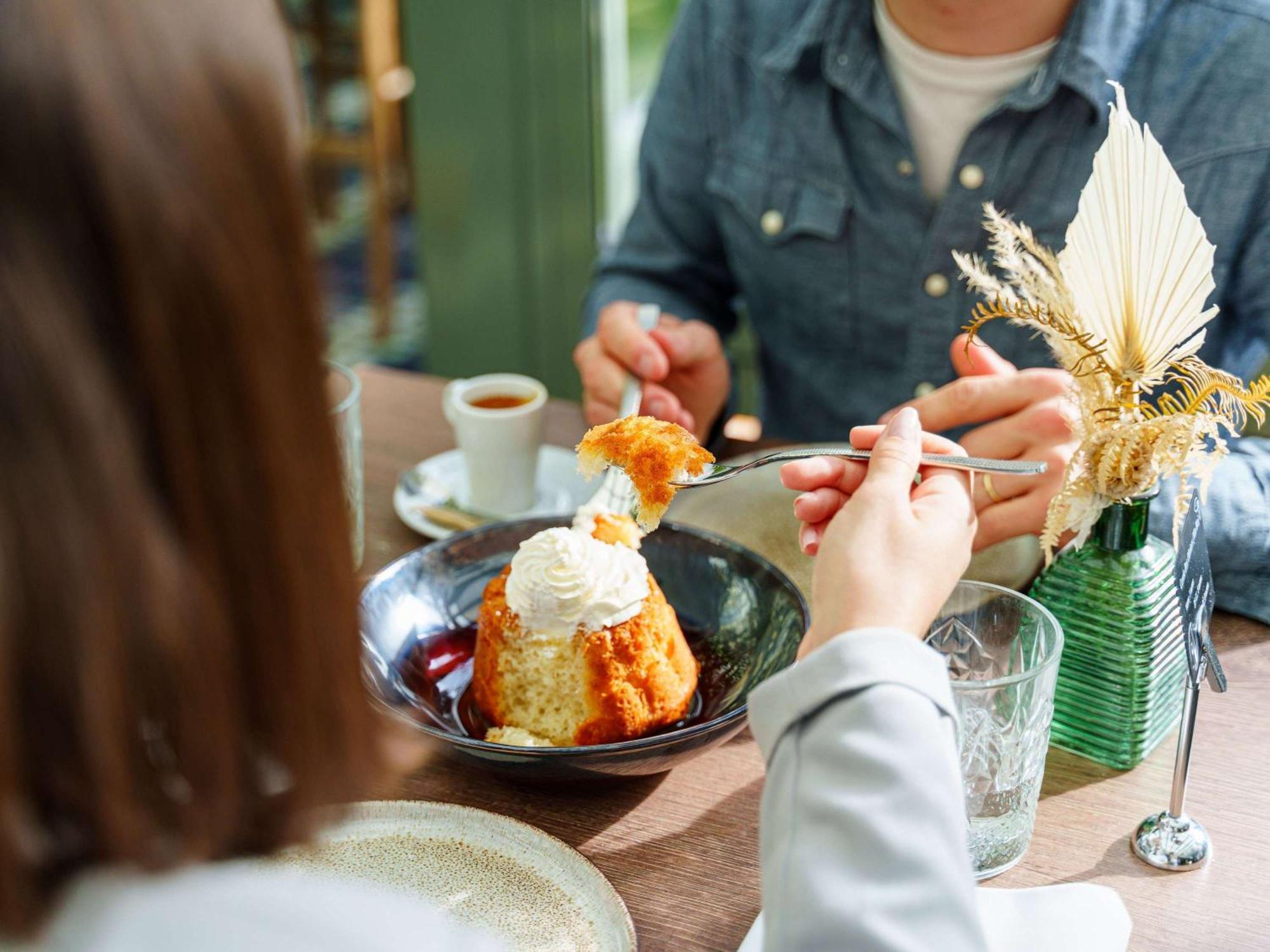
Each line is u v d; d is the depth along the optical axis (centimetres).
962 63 133
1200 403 75
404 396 147
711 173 155
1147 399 130
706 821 78
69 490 34
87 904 39
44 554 34
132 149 34
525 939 67
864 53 137
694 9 155
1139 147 71
